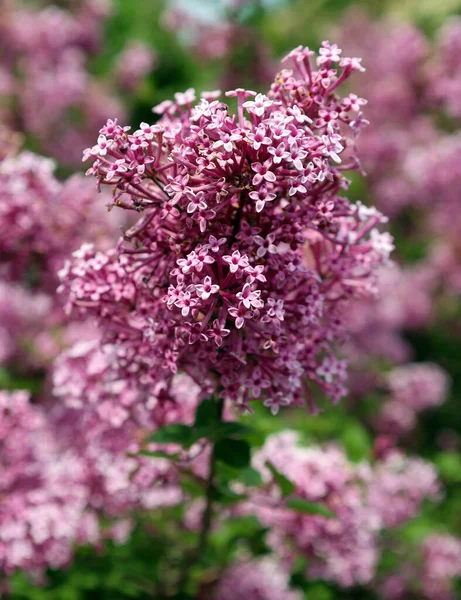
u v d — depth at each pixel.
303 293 0.61
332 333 0.63
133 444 0.70
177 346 0.60
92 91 1.81
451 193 1.66
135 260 0.61
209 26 1.64
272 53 1.77
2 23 1.65
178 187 0.58
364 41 2.03
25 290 1.06
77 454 0.77
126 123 1.88
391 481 0.87
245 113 0.65
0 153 0.80
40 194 0.79
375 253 0.64
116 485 0.70
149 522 0.76
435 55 1.78
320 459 0.76
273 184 0.59
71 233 0.82
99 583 0.74
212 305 0.58
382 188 1.85
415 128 1.84
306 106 0.60
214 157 0.58
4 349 1.02
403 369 1.63
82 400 0.69
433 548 1.01
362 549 0.79
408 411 1.53
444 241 1.83
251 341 0.60
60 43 1.69
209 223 0.59
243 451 0.65
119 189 0.60
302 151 0.58
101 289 0.62
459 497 1.22
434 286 1.85
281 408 1.17
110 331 0.63
